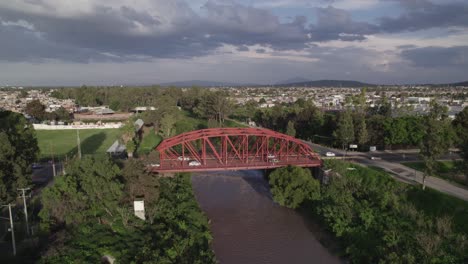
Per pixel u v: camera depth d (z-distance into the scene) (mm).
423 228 58188
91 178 58750
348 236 60531
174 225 58500
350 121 111688
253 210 78500
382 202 66812
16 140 66875
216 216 75062
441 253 50219
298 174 79375
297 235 66375
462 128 109062
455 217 60781
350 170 87125
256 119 186125
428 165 70125
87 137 136500
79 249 48125
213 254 55062
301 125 146125
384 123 112250
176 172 92000
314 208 74000
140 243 51719
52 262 44594
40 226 52938
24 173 62219
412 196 70688
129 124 116438
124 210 56875
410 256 48156
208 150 126812
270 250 60438
